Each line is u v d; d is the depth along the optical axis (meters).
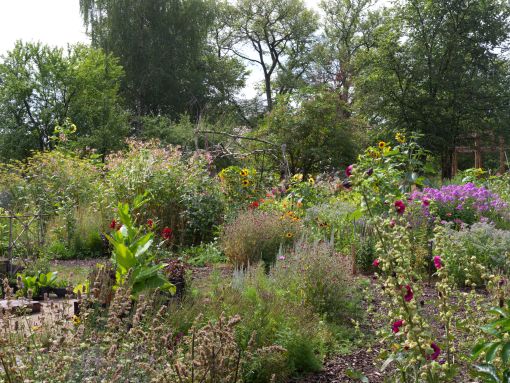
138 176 11.65
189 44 41.34
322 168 21.77
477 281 7.28
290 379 4.27
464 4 27.78
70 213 10.75
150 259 5.46
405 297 2.83
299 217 10.71
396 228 3.11
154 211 11.38
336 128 21.66
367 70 29.72
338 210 10.55
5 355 3.06
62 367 2.96
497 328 2.72
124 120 32.34
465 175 15.92
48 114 30.84
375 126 28.47
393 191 9.05
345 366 4.55
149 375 3.16
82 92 32.22
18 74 31.52
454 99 26.83
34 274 7.78
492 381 2.68
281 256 7.05
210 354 3.06
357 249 8.64
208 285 6.34
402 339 3.06
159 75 38.91
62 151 14.58
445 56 27.78
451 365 2.85
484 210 10.70
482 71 28.25
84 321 3.89
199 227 10.95
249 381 4.01
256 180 13.19
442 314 3.17
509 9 27.89
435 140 26.20
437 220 3.48
